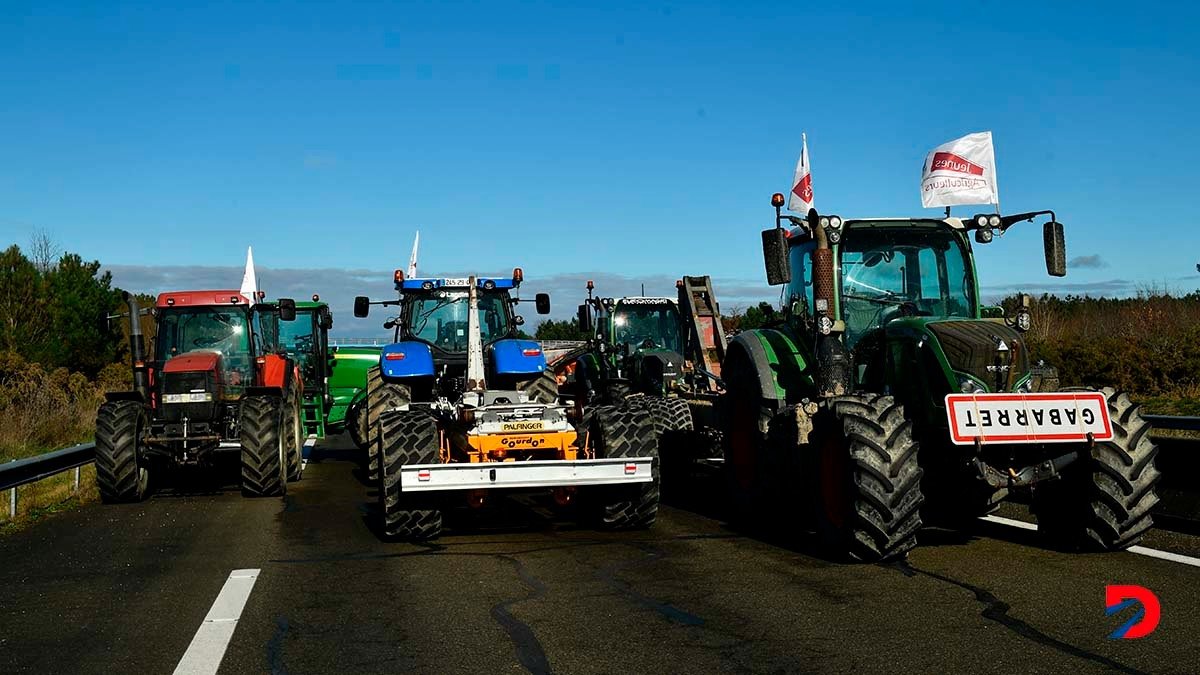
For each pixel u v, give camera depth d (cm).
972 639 518
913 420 759
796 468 805
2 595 661
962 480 733
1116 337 1969
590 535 859
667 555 760
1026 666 473
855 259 853
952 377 717
